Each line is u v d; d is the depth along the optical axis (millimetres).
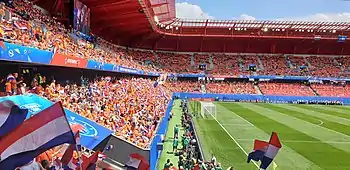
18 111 4785
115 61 38406
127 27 59344
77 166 6617
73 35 29656
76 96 19031
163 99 43625
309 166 18859
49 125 4836
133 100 28500
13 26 15719
